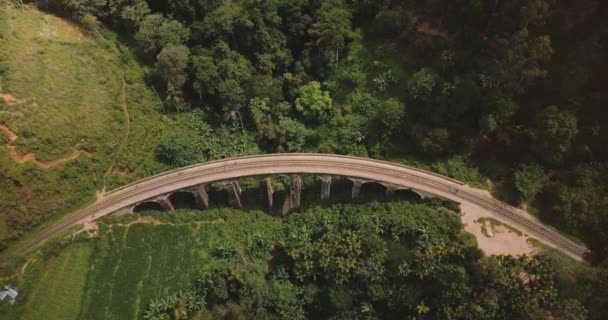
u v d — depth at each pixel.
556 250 79.56
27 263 80.94
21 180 82.44
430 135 88.38
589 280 72.19
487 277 73.06
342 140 96.88
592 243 80.00
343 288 79.94
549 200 83.50
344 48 105.81
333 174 88.94
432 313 76.31
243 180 96.94
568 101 85.06
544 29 85.62
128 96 100.00
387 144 94.81
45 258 81.75
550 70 85.88
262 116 100.25
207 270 84.94
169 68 96.12
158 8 106.56
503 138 86.44
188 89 103.75
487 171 88.12
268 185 92.44
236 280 81.38
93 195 89.06
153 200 89.25
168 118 101.06
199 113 102.88
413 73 98.56
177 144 93.88
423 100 90.19
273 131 98.81
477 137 90.81
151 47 99.94
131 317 80.06
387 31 104.31
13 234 81.62
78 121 91.12
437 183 87.38
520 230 82.25
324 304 81.81
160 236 89.25
